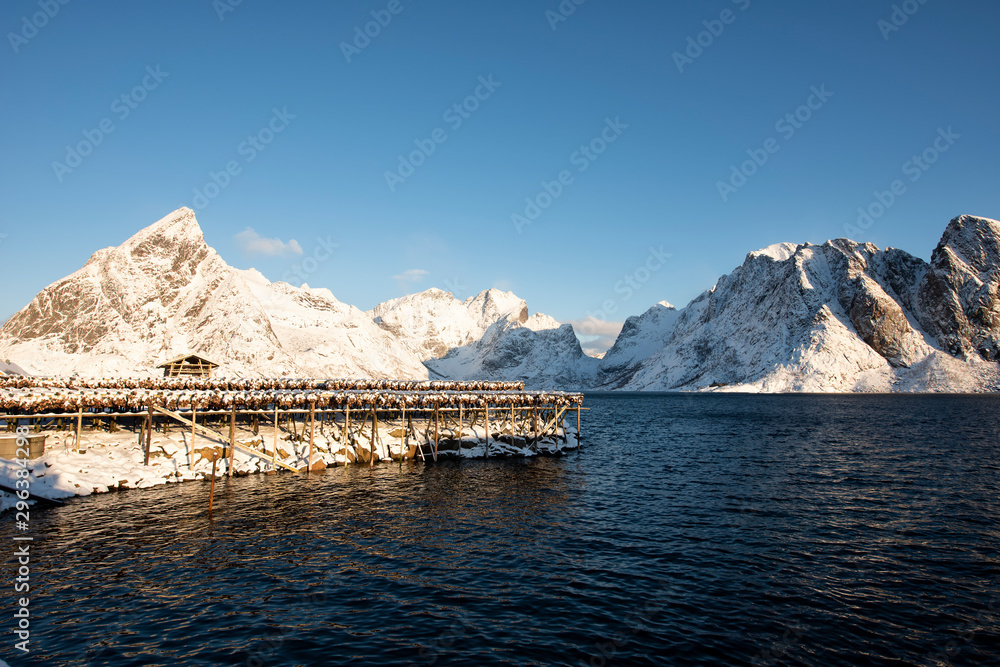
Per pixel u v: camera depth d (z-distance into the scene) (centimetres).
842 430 8062
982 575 2258
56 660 1570
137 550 2492
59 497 3303
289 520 3014
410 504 3428
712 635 1742
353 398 4772
